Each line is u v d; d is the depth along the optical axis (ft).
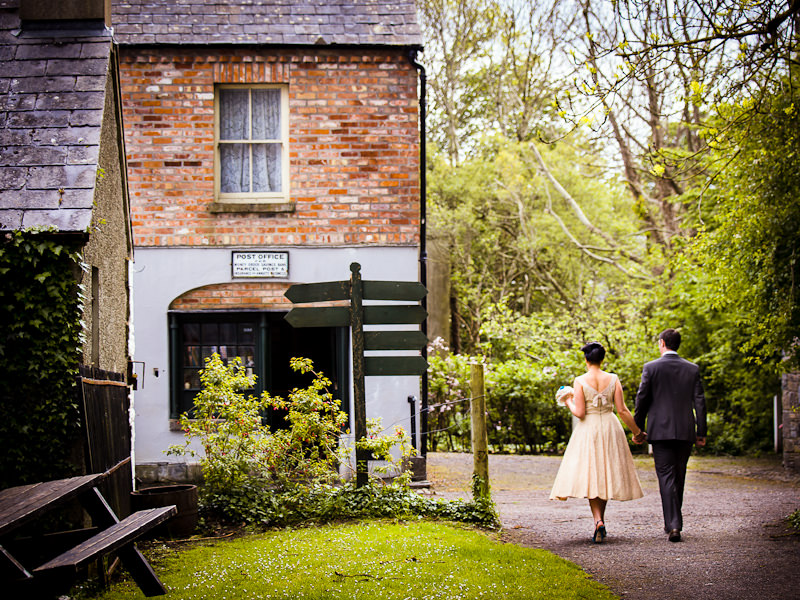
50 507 15.62
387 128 38.86
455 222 81.56
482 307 81.82
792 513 29.66
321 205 38.58
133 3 39.22
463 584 18.86
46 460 20.62
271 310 38.42
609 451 25.39
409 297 30.27
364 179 38.73
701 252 40.60
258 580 19.52
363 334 30.07
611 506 34.17
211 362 30.32
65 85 24.12
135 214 38.19
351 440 37.37
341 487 29.55
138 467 37.22
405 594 18.01
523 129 86.38
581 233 86.99
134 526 16.90
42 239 21.04
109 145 25.61
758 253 31.55
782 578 20.15
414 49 38.75
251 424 29.32
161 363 37.78
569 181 87.35
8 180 21.99
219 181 38.99
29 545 19.20
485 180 86.12
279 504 28.19
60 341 20.83
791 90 27.30
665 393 25.93
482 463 28.27
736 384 57.11
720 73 26.00
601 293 93.86
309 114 38.70
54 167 22.29
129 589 19.24
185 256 38.19
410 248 38.75
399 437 29.89
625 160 67.31
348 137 38.75
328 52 38.65
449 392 58.03
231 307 38.40
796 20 24.91
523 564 21.11
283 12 39.40
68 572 14.34
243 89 39.37
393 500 28.63
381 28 38.99
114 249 26.32
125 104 38.29
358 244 38.58
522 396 57.06
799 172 29.60
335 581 19.26
